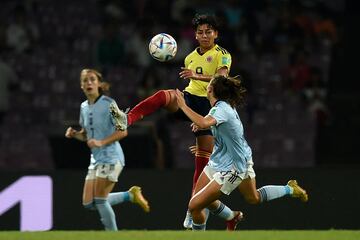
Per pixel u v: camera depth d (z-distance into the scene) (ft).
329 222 148.36
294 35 235.40
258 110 216.95
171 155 184.55
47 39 242.58
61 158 167.84
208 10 232.12
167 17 234.99
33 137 213.25
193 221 116.06
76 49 239.30
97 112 125.80
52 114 220.84
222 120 110.42
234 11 233.35
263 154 208.54
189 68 120.16
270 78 225.97
